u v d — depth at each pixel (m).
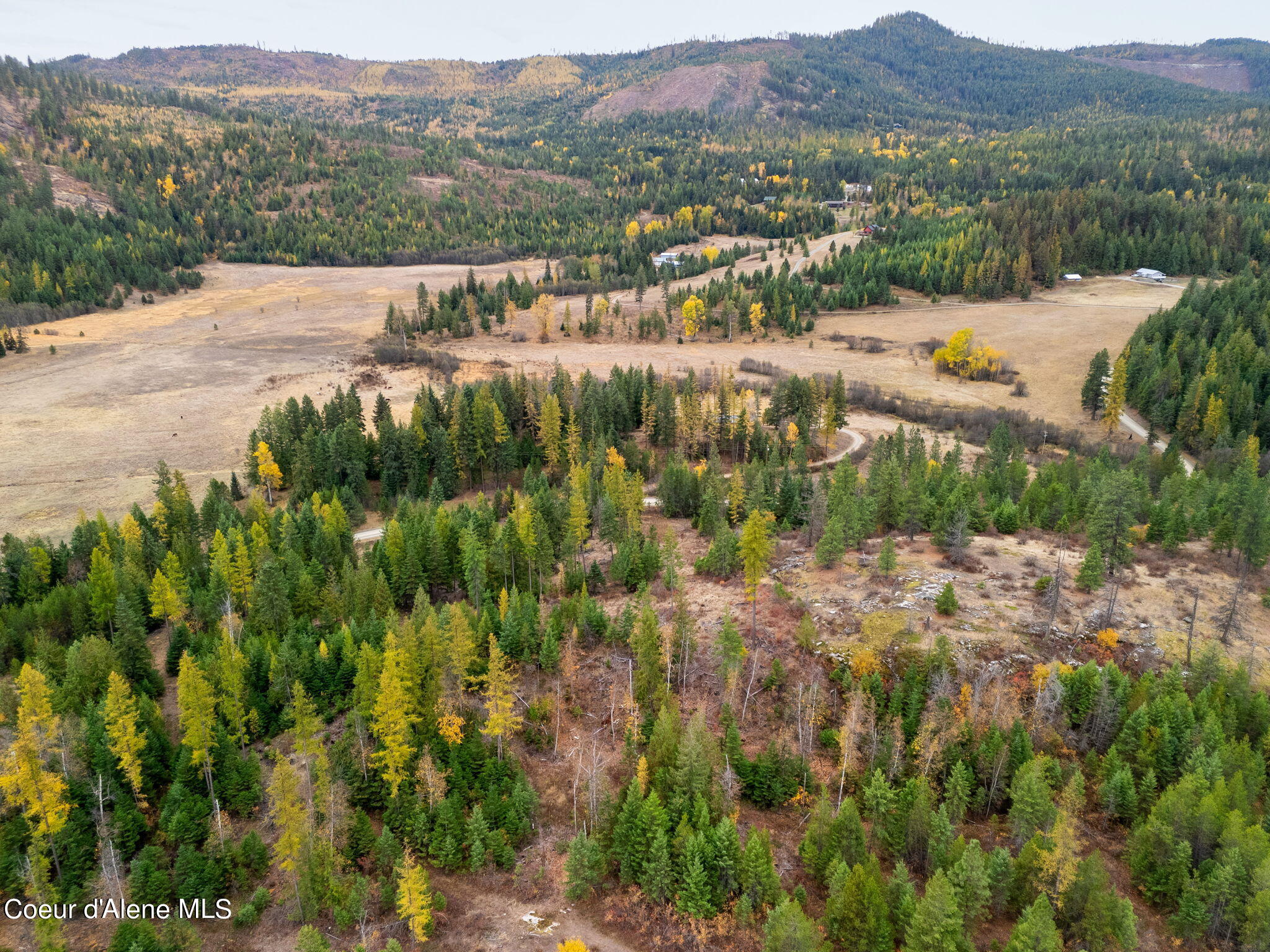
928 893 46.88
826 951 47.94
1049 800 55.66
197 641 81.25
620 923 54.47
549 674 76.50
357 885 53.53
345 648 75.56
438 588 96.88
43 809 53.56
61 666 76.50
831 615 78.94
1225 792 53.94
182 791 60.06
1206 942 50.56
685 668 73.75
